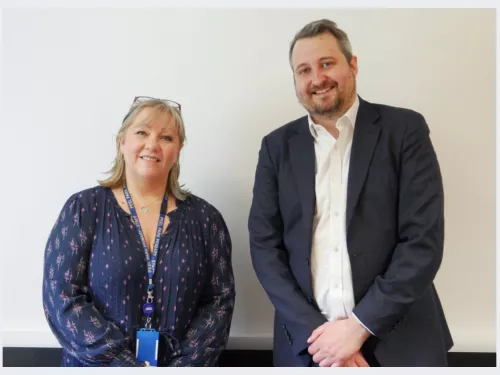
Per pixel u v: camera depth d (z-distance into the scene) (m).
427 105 1.62
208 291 1.33
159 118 1.27
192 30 1.63
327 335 1.10
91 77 1.64
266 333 1.66
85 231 1.24
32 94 1.65
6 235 1.65
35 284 1.68
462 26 1.60
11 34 1.63
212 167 1.66
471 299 1.65
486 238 1.64
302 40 1.18
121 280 1.19
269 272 1.21
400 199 1.13
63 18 1.63
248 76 1.64
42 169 1.66
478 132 1.62
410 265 1.07
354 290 1.14
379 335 1.07
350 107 1.21
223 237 1.37
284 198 1.24
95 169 1.66
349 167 1.16
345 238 1.15
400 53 1.62
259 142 1.65
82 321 1.15
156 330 1.21
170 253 1.25
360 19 1.62
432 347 1.14
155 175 1.27
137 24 1.63
